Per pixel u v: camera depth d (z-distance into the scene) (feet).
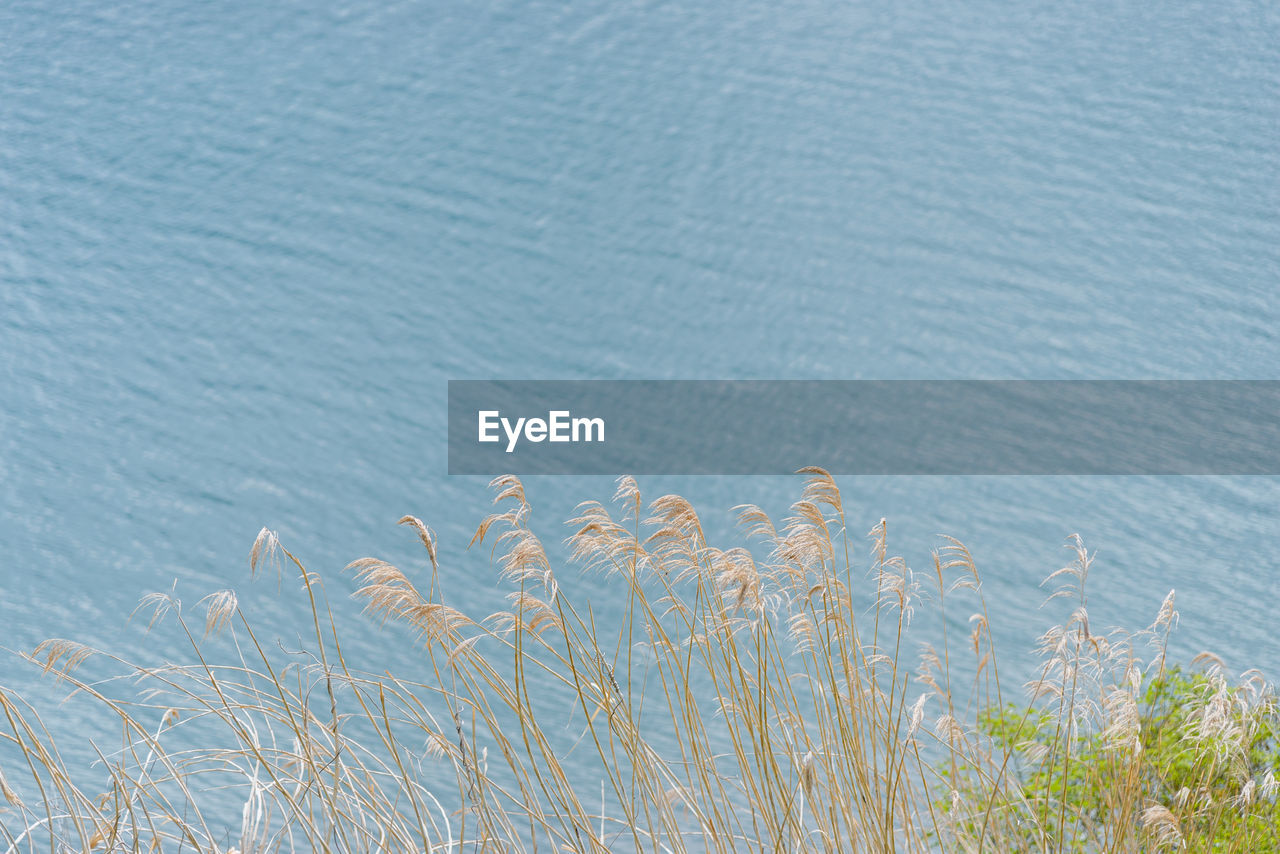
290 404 93.40
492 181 115.55
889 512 77.20
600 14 139.64
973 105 125.49
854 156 116.78
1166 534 73.15
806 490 13.46
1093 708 13.88
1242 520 75.00
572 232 111.34
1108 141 122.11
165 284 106.01
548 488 84.94
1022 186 114.32
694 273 106.83
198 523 79.56
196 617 67.92
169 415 91.76
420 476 86.79
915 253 107.65
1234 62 131.85
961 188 116.88
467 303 104.12
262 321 102.63
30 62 131.23
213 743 41.09
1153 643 14.62
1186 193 112.16
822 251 108.68
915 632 56.90
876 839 12.94
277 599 69.87
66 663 11.73
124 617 68.44
